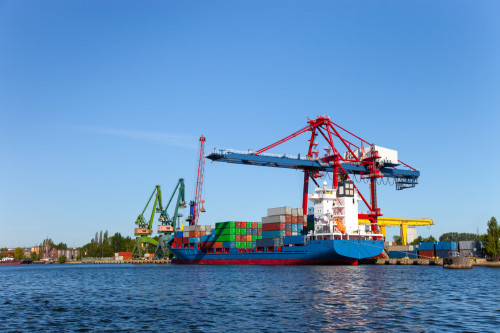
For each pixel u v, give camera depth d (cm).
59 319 3008
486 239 9738
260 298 3909
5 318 3081
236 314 3044
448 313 2972
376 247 8731
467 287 4669
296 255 9069
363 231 8794
